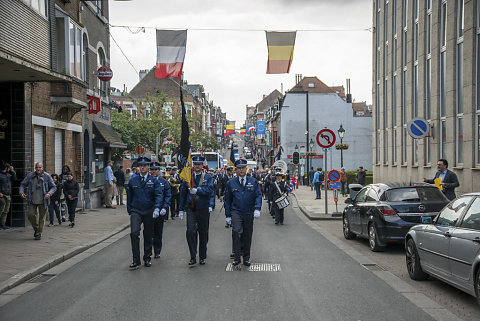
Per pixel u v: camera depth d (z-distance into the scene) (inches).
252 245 466.3
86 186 869.8
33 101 628.7
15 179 573.9
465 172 713.0
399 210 410.6
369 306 250.7
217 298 267.9
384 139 1200.8
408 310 243.3
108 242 498.0
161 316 235.8
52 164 695.1
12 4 524.4
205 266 361.4
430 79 867.4
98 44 935.7
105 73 877.8
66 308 254.5
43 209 492.1
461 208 270.4
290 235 542.9
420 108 925.2
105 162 1017.5
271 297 269.4
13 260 375.6
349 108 2583.7
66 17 694.5
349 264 368.2
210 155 1793.8
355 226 479.8
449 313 237.9
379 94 1253.1
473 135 690.8
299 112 2588.6
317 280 312.7
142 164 366.6
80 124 826.8
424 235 296.4
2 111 590.6
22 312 249.4
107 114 1027.9
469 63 695.1
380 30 1225.4
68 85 686.5
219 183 1004.6
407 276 327.0
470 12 690.8
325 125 2578.7
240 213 361.1
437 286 296.2
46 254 402.6
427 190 425.1
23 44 554.3
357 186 498.9
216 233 561.0
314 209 846.5
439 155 836.6
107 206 912.3
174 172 747.4
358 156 2576.3
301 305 252.8
